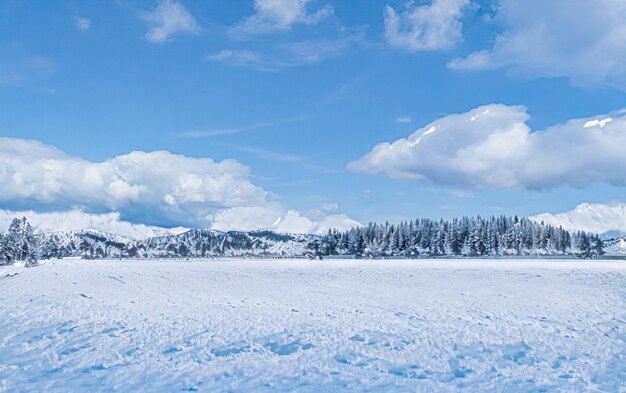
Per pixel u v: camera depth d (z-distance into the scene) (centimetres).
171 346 1454
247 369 1202
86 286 3678
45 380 1078
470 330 1764
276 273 5897
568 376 1190
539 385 1109
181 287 3638
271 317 2047
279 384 1078
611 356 1402
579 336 1681
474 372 1219
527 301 2650
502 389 1074
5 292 3142
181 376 1128
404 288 3506
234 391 1021
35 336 1579
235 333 1672
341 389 1048
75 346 1428
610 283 3925
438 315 2125
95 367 1198
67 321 1905
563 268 6712
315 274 5584
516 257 13700
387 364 1280
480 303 2562
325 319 1998
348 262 10250
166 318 2006
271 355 1358
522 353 1429
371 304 2522
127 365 1222
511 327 1838
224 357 1326
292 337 1608
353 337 1619
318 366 1245
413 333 1697
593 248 15075
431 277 4869
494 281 4216
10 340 1508
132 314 2117
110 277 4966
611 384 1120
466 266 7656
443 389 1065
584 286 3631
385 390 1047
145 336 1602
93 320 1938
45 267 7769
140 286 3728
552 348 1495
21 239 12138
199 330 1727
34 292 3141
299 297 2877
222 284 3959
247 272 6206
